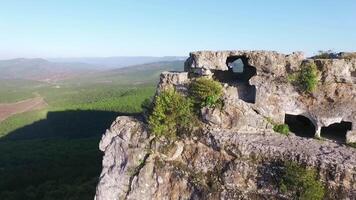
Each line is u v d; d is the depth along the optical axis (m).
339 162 21.11
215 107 25.66
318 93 25.50
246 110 25.66
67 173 80.62
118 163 27.12
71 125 142.00
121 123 28.38
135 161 26.42
